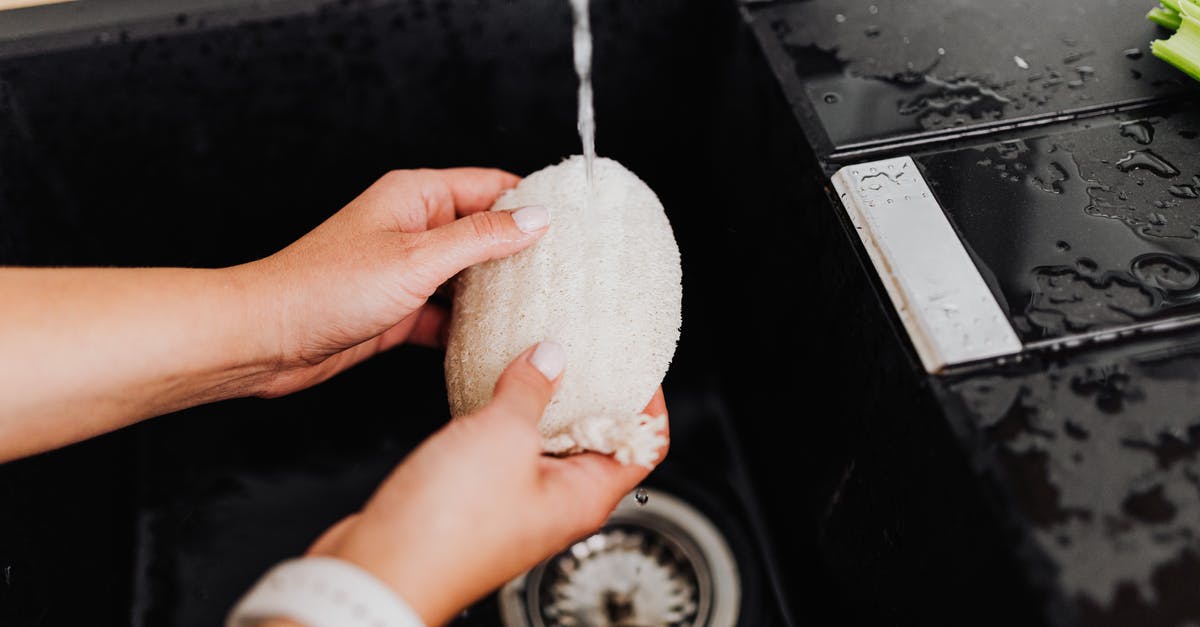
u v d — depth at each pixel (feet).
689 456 1.95
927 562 1.43
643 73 1.86
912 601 1.49
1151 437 1.30
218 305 1.51
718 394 2.01
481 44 1.79
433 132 1.88
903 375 1.40
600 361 1.49
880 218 1.46
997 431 1.31
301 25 1.71
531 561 1.38
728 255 1.93
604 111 1.91
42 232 1.78
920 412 1.37
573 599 1.83
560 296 1.53
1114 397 1.32
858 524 1.60
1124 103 1.56
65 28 1.65
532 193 1.65
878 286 1.44
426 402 2.02
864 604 1.63
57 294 1.44
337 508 1.94
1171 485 1.28
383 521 1.28
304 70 1.76
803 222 1.60
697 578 1.85
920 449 1.39
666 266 1.59
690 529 1.89
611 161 1.69
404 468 1.31
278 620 1.19
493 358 1.52
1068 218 1.45
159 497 1.94
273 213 1.91
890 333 1.42
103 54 1.67
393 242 1.56
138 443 1.95
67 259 1.83
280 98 1.78
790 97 1.60
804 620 1.80
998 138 1.54
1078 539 1.25
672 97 1.90
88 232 1.84
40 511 1.70
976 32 1.66
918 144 1.54
